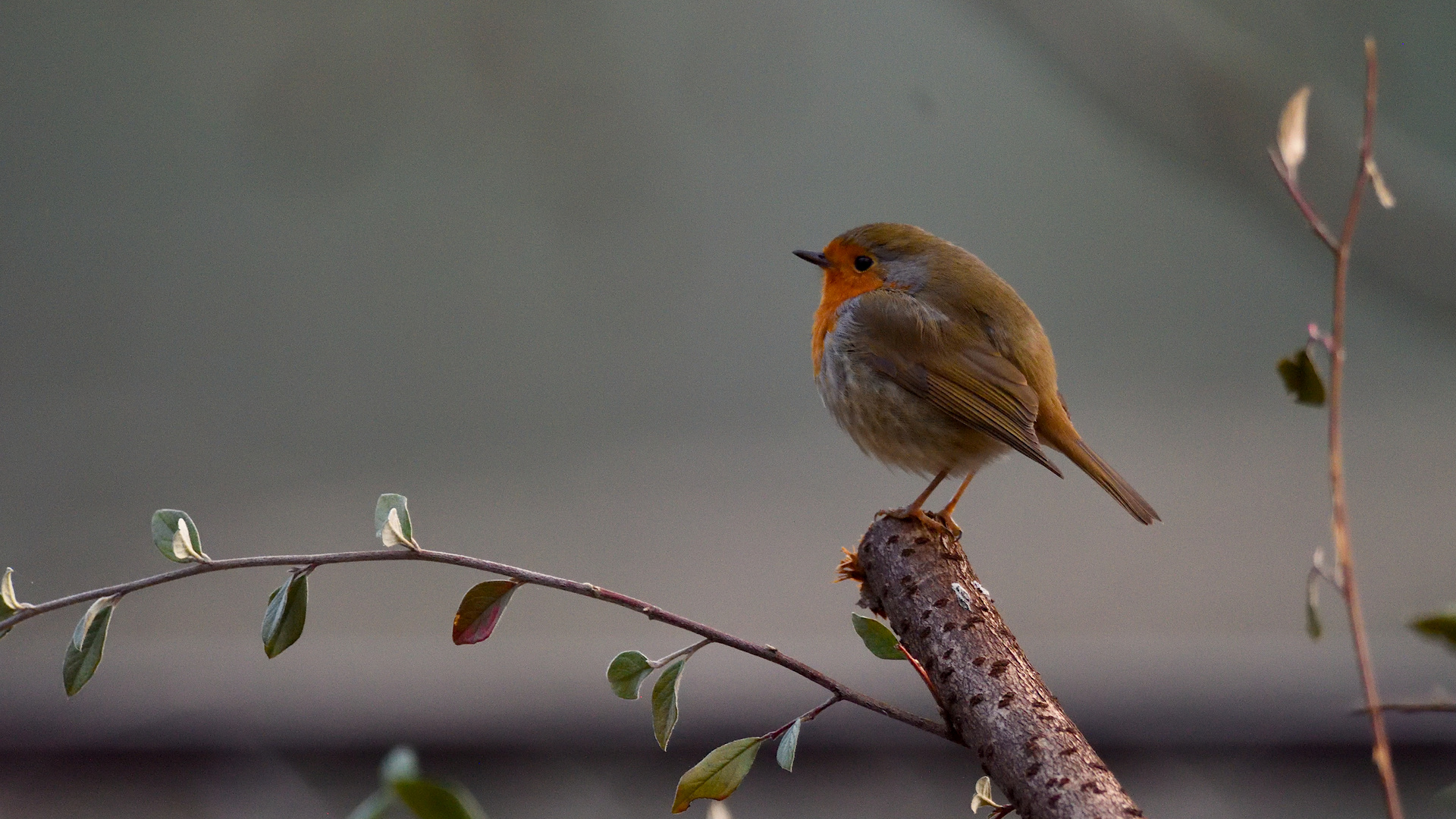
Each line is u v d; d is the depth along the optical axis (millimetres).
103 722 4617
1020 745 3988
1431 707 3881
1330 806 4590
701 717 4609
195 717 4621
